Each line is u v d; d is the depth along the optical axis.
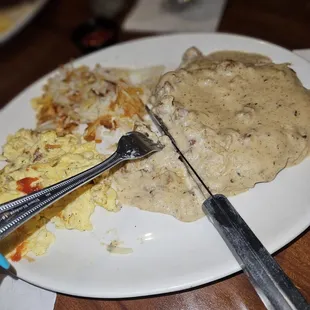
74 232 0.35
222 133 0.35
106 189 0.35
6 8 0.57
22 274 0.32
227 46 0.44
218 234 0.32
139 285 0.30
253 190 0.34
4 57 0.55
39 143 0.37
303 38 0.47
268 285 0.26
